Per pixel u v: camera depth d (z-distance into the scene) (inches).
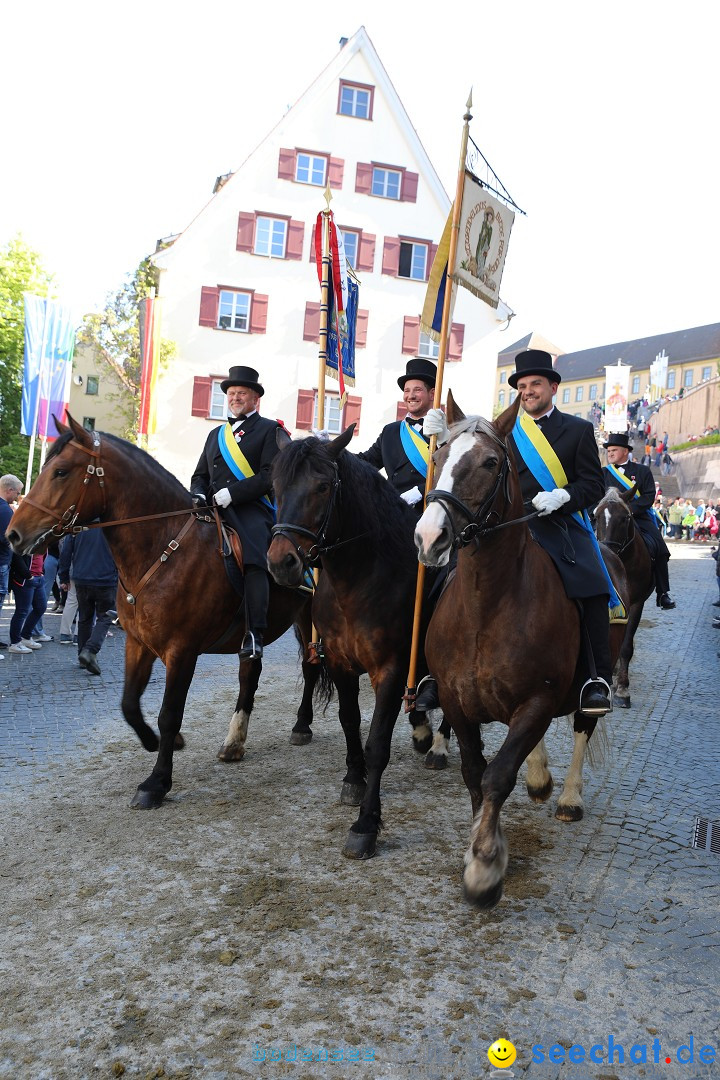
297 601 227.8
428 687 186.1
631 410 2361.0
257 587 201.9
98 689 311.3
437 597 181.3
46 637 413.4
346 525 169.9
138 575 190.9
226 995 117.7
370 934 133.8
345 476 170.2
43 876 154.5
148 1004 115.6
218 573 195.9
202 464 228.8
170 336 1071.6
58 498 181.9
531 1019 113.2
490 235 217.8
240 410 222.2
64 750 233.3
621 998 118.4
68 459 183.2
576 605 153.6
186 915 139.9
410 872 157.6
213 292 1075.3
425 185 1138.7
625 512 309.7
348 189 1111.6
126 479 190.1
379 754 169.8
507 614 139.3
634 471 361.4
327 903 144.5
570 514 163.3
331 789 204.2
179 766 221.0
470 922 138.7
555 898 148.1
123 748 236.2
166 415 1072.8
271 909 142.0
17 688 307.9
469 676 144.3
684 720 284.8
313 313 1106.7
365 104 1111.6
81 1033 109.7
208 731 257.3
